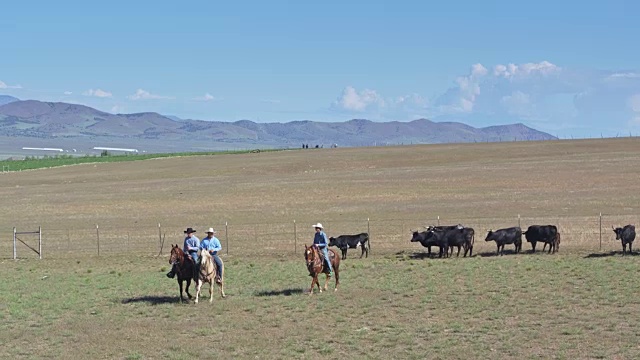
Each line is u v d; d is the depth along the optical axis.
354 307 27.19
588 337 21.86
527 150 114.25
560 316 24.66
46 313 27.89
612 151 107.06
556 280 31.23
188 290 30.94
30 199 77.31
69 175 104.62
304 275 35.66
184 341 22.92
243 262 41.47
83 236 54.03
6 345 23.16
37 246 50.34
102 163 123.44
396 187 77.06
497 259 38.78
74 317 27.06
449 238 40.94
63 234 55.31
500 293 28.89
